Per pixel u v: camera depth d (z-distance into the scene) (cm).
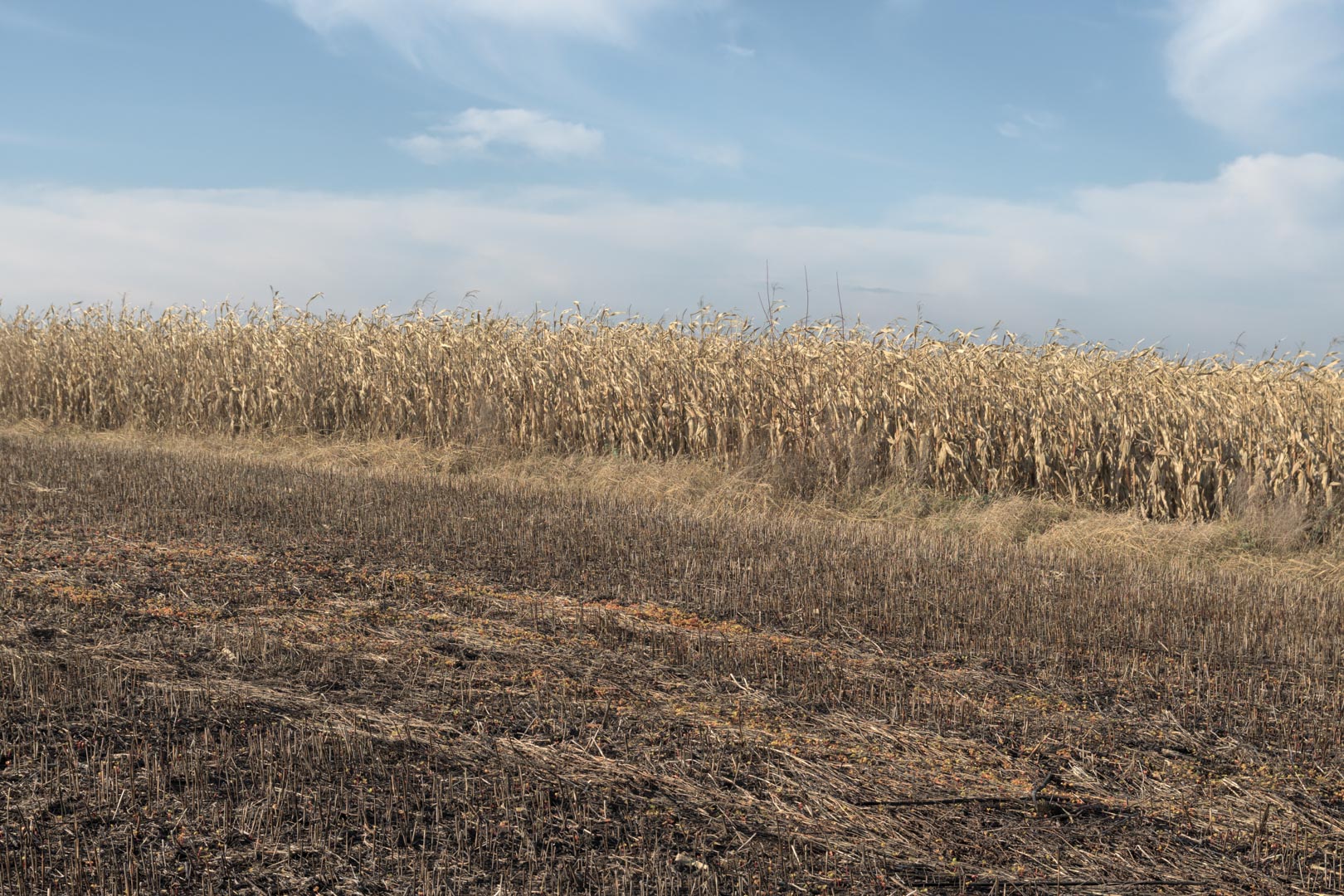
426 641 643
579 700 549
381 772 453
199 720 502
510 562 868
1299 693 595
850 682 592
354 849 389
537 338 1717
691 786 452
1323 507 1144
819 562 905
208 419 1841
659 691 569
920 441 1334
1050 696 582
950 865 394
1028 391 1339
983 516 1178
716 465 1413
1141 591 833
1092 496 1266
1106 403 1305
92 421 1917
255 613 692
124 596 721
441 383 1684
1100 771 481
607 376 1549
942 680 604
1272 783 471
